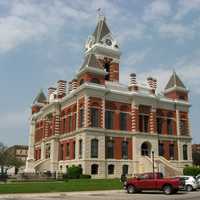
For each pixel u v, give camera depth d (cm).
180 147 8500
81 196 3769
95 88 7319
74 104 7838
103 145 7219
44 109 9531
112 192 4391
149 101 8156
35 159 10219
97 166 7056
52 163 8219
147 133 7906
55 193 4119
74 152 7525
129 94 7888
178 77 9138
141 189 4216
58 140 8419
